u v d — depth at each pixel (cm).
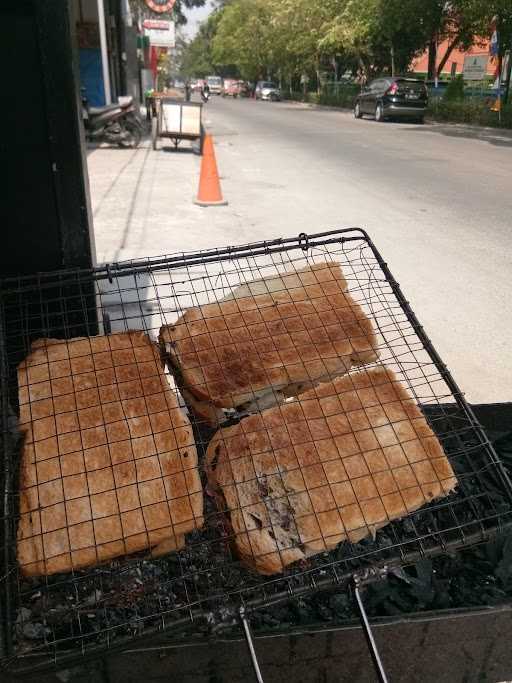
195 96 4575
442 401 321
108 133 1448
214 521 180
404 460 170
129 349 188
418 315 438
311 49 3503
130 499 158
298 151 1354
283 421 175
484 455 191
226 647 149
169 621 147
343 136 1680
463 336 408
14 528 158
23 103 207
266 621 168
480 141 1605
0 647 131
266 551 154
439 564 194
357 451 169
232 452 172
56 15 196
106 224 682
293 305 206
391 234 650
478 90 2502
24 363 182
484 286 505
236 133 1766
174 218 712
